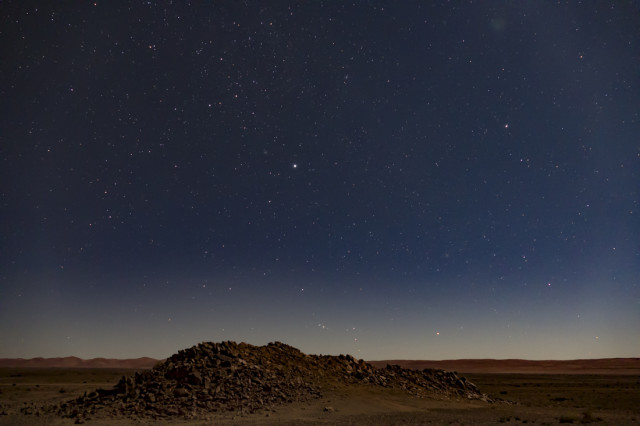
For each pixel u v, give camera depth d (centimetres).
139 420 2047
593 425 2031
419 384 3419
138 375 2773
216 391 2433
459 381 3675
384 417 2156
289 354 3322
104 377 7569
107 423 1992
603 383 6562
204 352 2892
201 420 2033
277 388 2589
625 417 2406
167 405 2272
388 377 3397
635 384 6169
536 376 9925
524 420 2162
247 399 2386
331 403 2447
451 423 1986
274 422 1947
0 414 2356
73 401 2545
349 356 3584
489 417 2258
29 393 3891
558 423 2089
